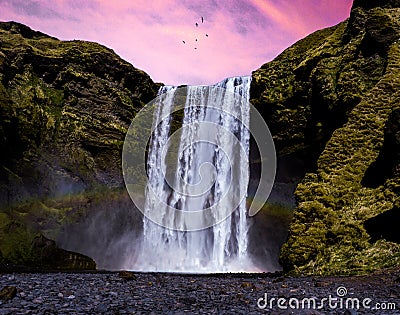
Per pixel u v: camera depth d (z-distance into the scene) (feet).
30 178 83.51
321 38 100.27
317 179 57.26
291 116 88.33
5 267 50.90
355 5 88.53
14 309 17.31
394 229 41.78
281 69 95.25
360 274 36.42
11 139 81.00
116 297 22.00
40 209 82.02
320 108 81.35
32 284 26.32
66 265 71.20
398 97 61.52
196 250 99.35
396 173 48.29
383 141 55.52
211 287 28.12
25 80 91.50
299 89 88.17
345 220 48.01
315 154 83.87
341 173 55.77
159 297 22.54
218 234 98.02
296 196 55.88
